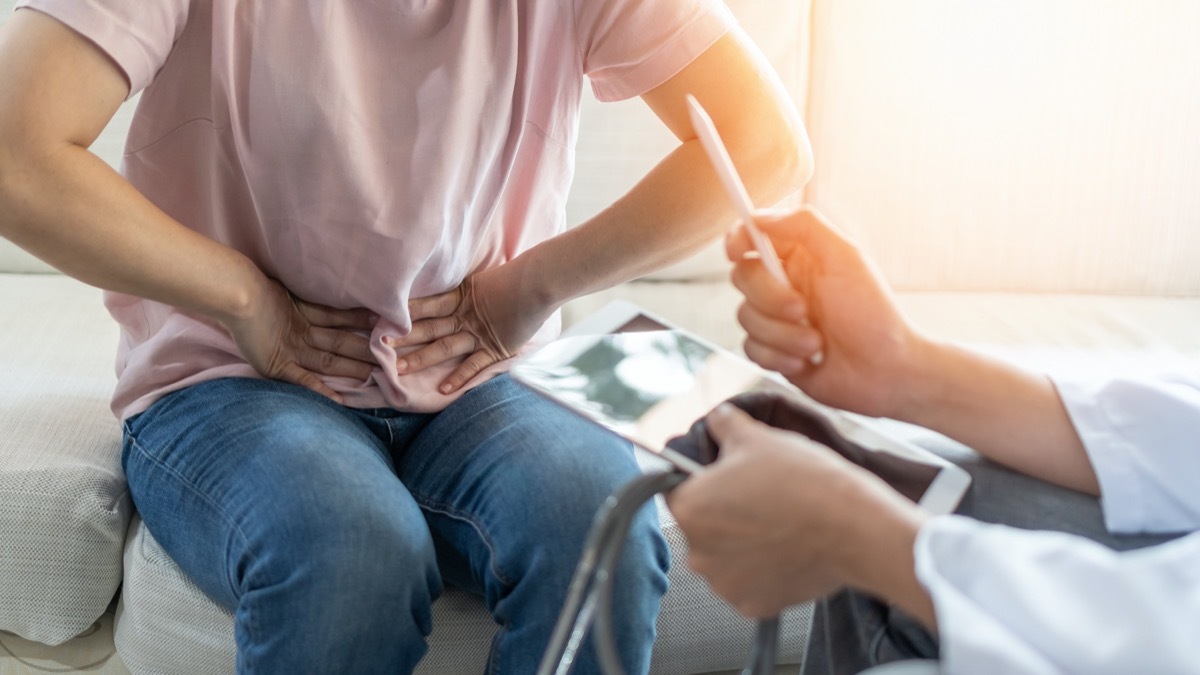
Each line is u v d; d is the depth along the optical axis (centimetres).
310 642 98
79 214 100
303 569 98
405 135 112
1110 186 183
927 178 181
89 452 128
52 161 98
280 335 118
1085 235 184
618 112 171
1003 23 177
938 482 76
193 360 121
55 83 98
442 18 112
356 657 99
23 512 120
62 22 98
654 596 107
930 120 179
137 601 118
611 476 109
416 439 122
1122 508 73
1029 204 183
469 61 111
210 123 113
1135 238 184
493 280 124
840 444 79
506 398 121
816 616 79
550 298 121
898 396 80
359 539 100
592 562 59
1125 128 181
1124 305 182
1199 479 72
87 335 156
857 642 76
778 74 174
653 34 115
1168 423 74
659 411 83
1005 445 78
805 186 182
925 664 57
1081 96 180
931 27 177
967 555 55
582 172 172
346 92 109
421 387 122
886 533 58
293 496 102
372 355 121
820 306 81
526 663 104
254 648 100
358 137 110
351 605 98
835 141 179
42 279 170
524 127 119
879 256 183
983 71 179
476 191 117
